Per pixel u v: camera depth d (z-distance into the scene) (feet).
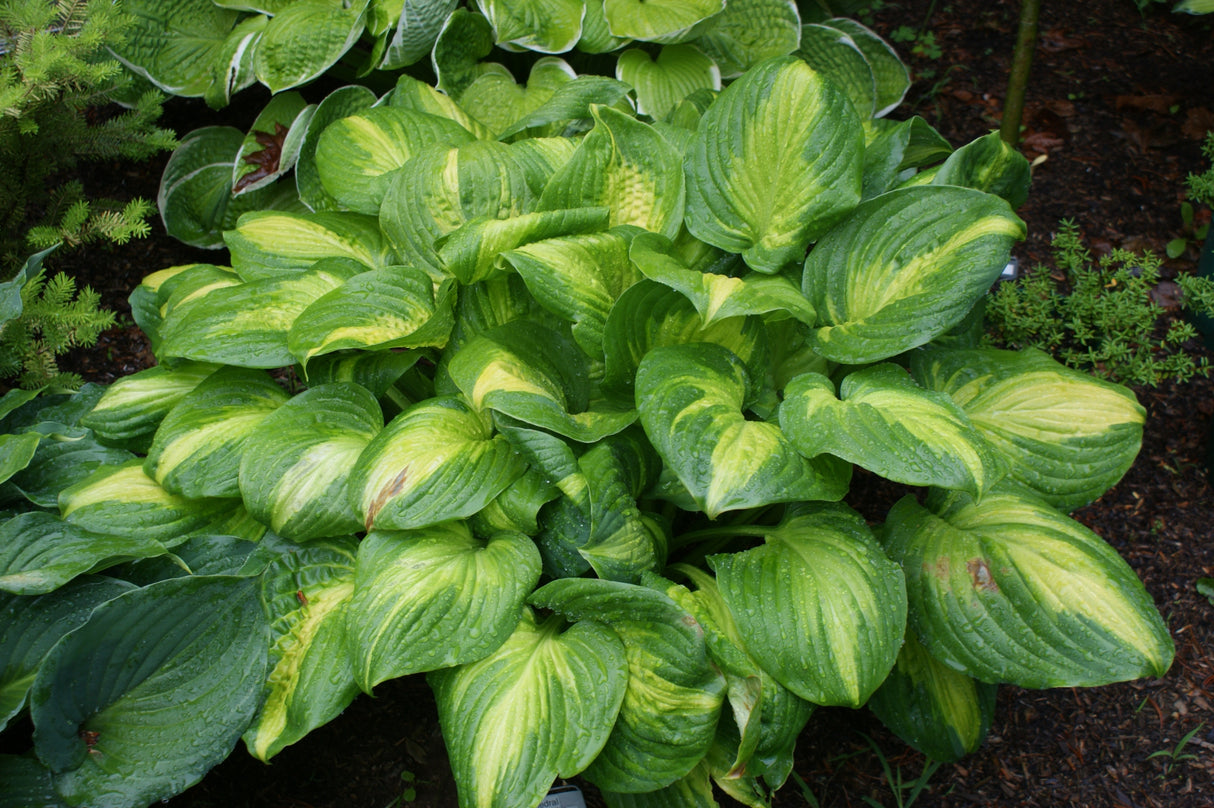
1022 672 4.46
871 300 4.87
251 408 5.00
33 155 5.37
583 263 4.83
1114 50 7.41
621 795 4.66
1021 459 4.85
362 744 5.02
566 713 4.37
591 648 4.48
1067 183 6.65
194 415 4.93
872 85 6.53
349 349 4.93
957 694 4.87
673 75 6.28
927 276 4.75
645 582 4.53
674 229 5.13
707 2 6.27
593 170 5.07
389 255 5.41
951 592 4.58
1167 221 6.49
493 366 4.69
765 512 5.26
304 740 5.01
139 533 4.76
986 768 5.10
